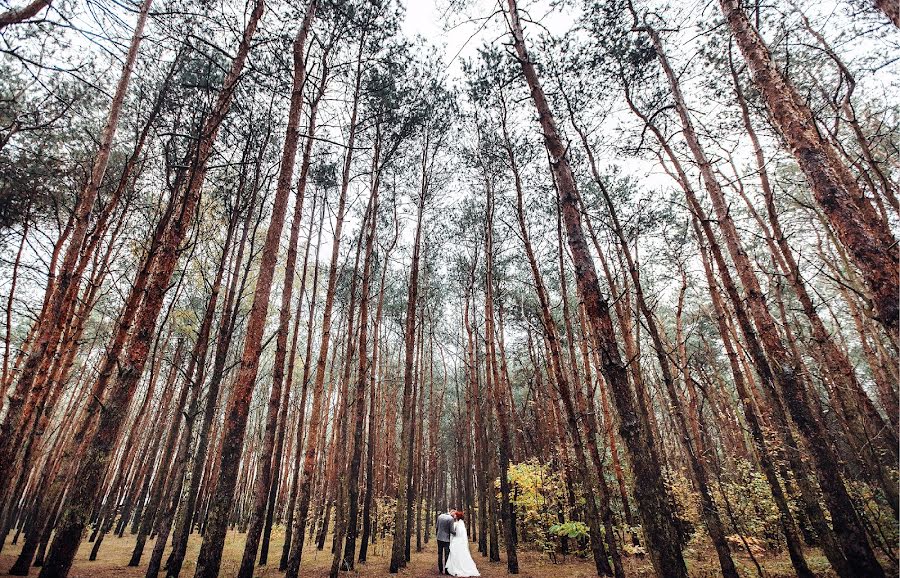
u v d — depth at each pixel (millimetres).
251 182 11406
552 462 14242
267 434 8664
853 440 10250
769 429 10820
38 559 10086
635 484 4359
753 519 9961
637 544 11273
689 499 10734
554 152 5867
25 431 8359
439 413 27078
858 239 4703
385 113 11969
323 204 15133
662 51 8953
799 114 5781
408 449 11867
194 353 9609
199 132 8094
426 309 20250
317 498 19016
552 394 13750
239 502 22344
